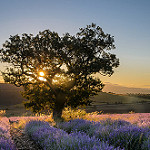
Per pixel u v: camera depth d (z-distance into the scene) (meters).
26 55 19.86
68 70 19.86
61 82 20.41
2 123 11.42
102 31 20.95
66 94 20.14
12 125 13.23
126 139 6.00
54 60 19.80
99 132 7.16
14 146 5.79
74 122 10.98
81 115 20.66
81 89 20.92
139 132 6.58
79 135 6.17
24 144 6.70
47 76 20.23
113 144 5.80
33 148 6.20
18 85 21.38
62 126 10.86
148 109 46.88
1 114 30.98
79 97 20.84
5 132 7.75
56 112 20.66
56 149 5.20
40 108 21.53
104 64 20.80
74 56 20.53
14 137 7.88
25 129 10.09
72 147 5.00
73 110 22.53
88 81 20.42
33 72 20.56
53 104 20.98
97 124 9.73
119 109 46.66
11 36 20.31
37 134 7.56
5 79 20.67
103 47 20.95
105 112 40.50
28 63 20.62
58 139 5.96
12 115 33.47
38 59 19.70
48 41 19.69
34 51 19.58
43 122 11.38
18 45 19.91
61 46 19.45
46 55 19.38
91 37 20.61
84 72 20.41
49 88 21.30
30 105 21.59
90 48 20.61
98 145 4.80
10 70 20.73
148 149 5.18
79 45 19.77
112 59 21.59
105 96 84.38
